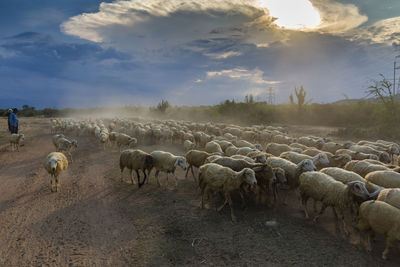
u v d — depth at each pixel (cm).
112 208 873
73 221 777
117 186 1101
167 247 631
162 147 2023
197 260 578
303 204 794
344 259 570
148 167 1059
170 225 743
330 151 1472
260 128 2805
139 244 648
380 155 1202
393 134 2364
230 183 770
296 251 604
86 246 644
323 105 3956
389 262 555
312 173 761
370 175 821
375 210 568
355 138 2430
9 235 696
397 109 2731
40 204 905
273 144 1366
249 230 707
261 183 858
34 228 734
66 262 579
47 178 1217
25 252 618
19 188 1073
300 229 706
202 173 843
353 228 694
